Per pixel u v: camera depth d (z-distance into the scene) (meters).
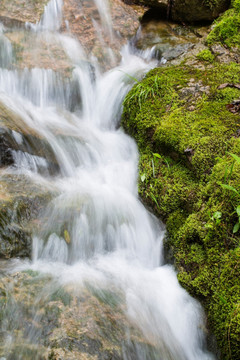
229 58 5.11
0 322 2.43
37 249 3.18
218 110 4.09
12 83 5.22
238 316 2.50
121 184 4.22
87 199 3.80
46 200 3.56
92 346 2.35
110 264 3.36
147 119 4.22
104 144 4.73
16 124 4.12
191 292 3.02
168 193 3.60
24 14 6.00
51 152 4.20
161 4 6.54
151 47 6.11
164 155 3.97
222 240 2.94
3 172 3.69
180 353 2.72
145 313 2.84
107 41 6.09
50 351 2.27
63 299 2.69
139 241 3.64
